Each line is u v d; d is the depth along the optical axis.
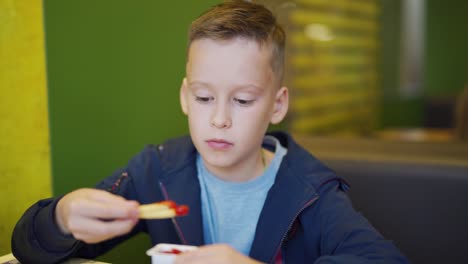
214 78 0.78
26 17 1.08
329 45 3.67
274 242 0.89
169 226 0.98
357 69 4.23
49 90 1.11
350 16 4.04
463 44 5.30
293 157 0.97
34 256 0.78
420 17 5.41
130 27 1.26
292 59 3.09
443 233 1.32
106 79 1.22
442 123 5.18
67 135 1.15
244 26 0.78
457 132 2.11
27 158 1.11
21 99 1.09
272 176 0.93
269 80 0.82
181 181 0.95
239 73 0.77
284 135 1.05
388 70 4.86
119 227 0.68
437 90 5.45
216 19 0.80
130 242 1.31
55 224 0.76
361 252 0.78
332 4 3.70
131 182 0.98
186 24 1.40
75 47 1.15
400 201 1.37
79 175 1.18
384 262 0.74
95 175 1.22
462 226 1.29
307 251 0.94
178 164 0.97
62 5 1.12
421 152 1.53
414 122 5.36
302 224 0.92
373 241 0.79
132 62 1.27
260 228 0.89
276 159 0.95
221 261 0.61
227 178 0.92
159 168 0.98
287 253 0.94
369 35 4.43
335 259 0.74
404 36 5.14
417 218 1.35
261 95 0.80
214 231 0.93
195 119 0.80
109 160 1.25
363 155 1.50
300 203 0.90
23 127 1.09
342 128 3.91
